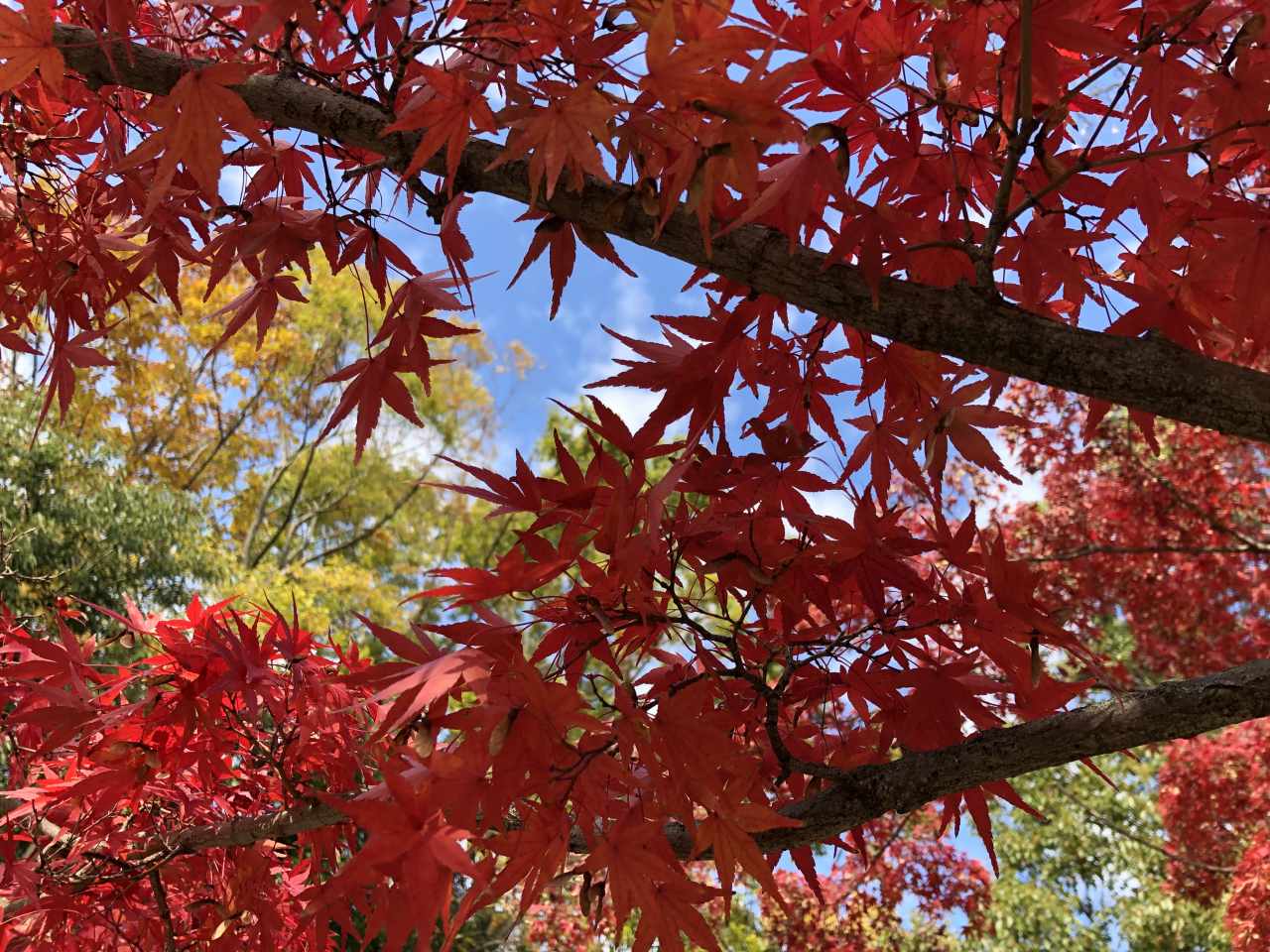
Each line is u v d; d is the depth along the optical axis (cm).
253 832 175
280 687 166
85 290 177
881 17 115
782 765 135
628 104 100
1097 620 621
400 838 81
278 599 917
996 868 140
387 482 1565
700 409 142
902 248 115
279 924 185
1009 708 146
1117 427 576
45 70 113
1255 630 556
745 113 92
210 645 155
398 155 129
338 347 1455
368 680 100
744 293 143
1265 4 122
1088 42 105
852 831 158
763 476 139
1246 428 111
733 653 132
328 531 1641
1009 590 119
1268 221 123
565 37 112
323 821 167
